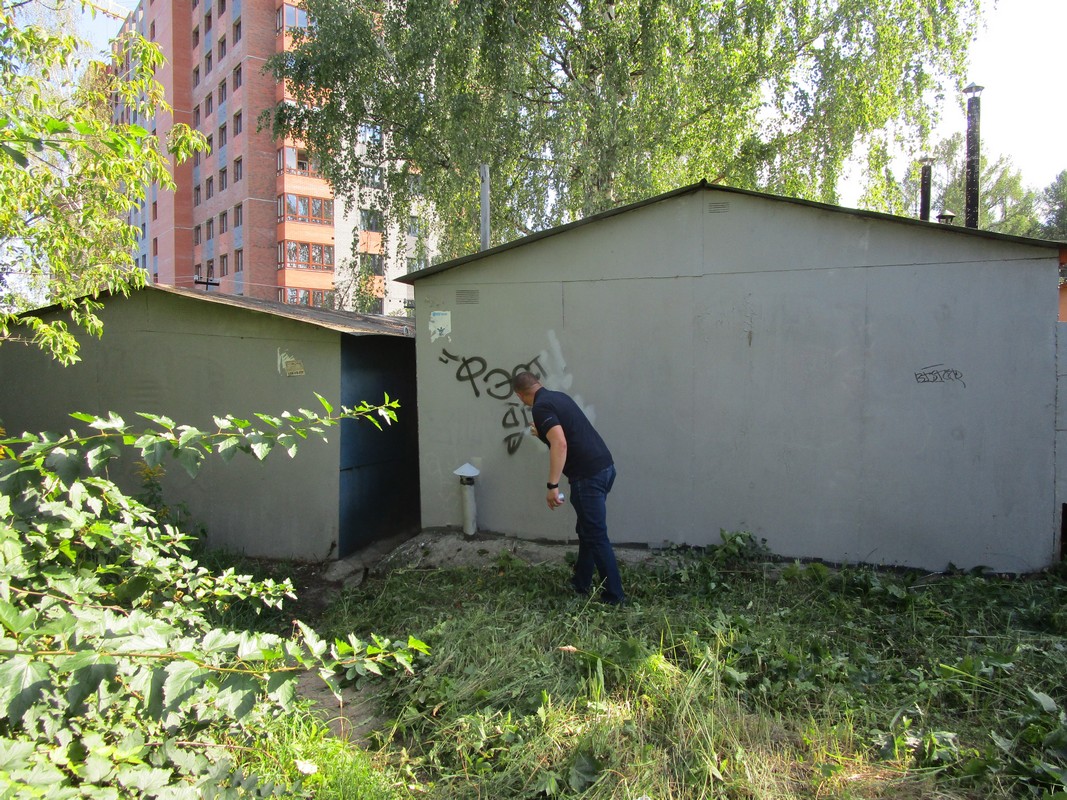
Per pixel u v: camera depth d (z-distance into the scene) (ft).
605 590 13.62
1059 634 11.62
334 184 47.16
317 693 10.84
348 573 18.20
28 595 7.13
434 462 18.51
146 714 5.74
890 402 15.47
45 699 5.39
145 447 6.70
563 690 9.68
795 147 44.01
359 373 19.56
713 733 8.45
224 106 110.63
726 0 40.81
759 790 7.52
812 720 8.80
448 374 18.26
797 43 42.27
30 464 6.64
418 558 17.61
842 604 13.03
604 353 17.19
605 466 13.85
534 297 17.58
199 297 20.13
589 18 40.24
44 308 21.83
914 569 15.39
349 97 44.70
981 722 8.91
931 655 10.91
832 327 15.76
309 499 19.08
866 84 41.34
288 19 104.42
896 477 15.51
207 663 5.82
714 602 13.73
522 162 46.09
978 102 34.86
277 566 18.76
